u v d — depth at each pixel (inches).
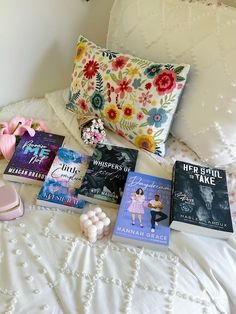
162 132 40.3
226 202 34.1
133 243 31.7
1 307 26.5
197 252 31.3
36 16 46.0
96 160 39.3
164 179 37.8
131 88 40.3
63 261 29.8
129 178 37.1
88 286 28.2
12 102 52.9
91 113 45.0
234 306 30.4
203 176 36.4
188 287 29.2
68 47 52.3
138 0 43.1
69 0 47.2
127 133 42.3
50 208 34.9
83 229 32.2
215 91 37.4
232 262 31.4
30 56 49.4
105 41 56.1
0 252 30.2
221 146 39.0
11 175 37.5
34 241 31.3
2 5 42.6
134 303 27.4
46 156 40.3
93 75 43.4
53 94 52.2
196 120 39.6
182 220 32.1
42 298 27.3
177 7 40.3
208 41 37.5
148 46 42.8
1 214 32.6
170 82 38.5
